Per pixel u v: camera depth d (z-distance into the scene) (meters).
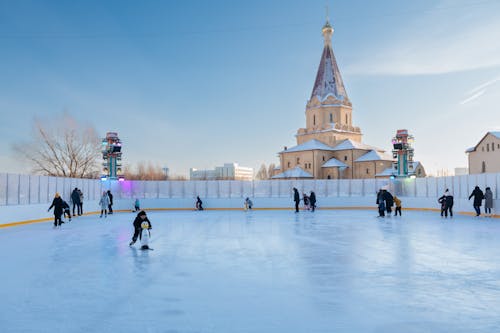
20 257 11.16
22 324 5.59
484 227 19.03
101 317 5.88
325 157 68.88
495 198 25.28
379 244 13.42
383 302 6.58
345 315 5.92
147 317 5.86
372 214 29.33
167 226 20.33
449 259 10.56
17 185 22.02
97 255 11.46
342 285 7.75
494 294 7.07
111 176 35.56
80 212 28.11
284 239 14.86
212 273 8.91
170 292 7.29
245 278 8.40
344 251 11.98
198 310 6.19
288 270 9.22
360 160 66.69
